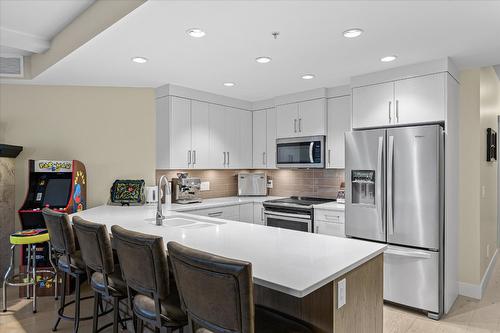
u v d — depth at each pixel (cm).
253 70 336
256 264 162
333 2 198
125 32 238
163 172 430
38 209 338
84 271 241
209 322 128
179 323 161
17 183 381
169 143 395
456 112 329
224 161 456
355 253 183
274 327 151
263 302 195
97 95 407
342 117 398
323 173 454
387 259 312
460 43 263
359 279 176
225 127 458
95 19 244
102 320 284
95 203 404
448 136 302
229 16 215
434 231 288
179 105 403
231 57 296
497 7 203
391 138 307
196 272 128
